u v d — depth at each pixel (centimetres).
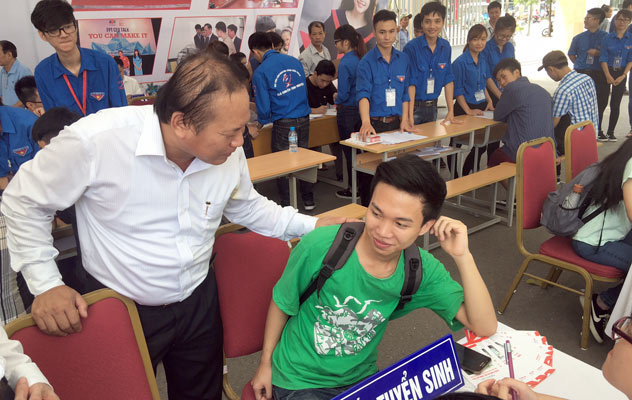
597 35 647
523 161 254
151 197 126
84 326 120
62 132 118
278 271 160
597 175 232
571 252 252
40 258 121
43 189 118
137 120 121
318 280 121
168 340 144
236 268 158
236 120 108
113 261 133
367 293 121
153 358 144
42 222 122
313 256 124
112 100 331
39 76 311
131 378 127
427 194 104
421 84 459
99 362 122
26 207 119
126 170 121
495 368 121
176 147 120
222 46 431
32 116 297
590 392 114
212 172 133
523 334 134
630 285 218
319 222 157
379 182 107
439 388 102
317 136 496
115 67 329
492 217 411
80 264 167
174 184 126
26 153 294
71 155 115
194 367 156
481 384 108
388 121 422
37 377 97
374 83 408
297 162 354
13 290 144
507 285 313
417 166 105
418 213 105
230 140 111
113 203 125
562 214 242
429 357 101
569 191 243
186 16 599
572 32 1450
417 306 132
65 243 251
